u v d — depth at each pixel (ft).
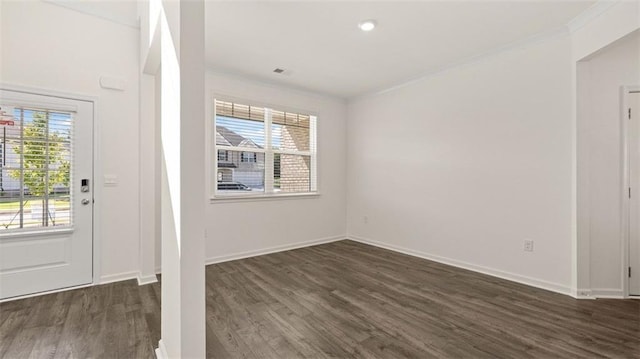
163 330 5.91
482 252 11.07
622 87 8.64
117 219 10.07
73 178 9.32
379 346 6.31
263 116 13.99
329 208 16.40
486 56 10.82
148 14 8.54
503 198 10.48
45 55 8.82
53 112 9.00
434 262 12.48
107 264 9.91
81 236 9.48
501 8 7.84
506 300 8.61
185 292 4.73
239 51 10.58
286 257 13.24
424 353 6.06
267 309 8.04
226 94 12.67
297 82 13.94
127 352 6.11
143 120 10.26
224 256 12.65
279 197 14.37
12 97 8.36
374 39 9.63
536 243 9.68
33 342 6.40
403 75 13.00
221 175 12.73
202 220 4.90
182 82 4.73
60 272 9.17
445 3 7.64
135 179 10.39
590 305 8.23
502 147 10.49
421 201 13.24
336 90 15.21
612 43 7.54
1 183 8.36
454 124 11.95
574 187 8.79
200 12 4.88
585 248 8.69
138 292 9.14
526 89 9.86
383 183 15.05
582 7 7.79
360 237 16.33
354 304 8.36
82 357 5.93
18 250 8.57
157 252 10.78
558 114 9.18
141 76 10.23
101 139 9.75
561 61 9.10
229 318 7.51
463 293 9.13
